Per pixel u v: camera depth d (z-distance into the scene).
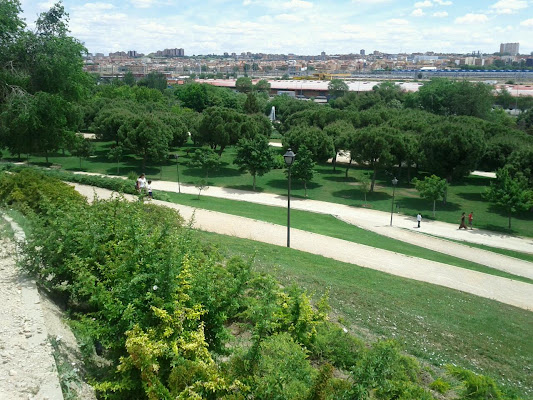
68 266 7.48
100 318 6.43
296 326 7.95
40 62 30.19
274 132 79.75
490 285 19.09
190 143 64.88
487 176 50.31
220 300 6.75
